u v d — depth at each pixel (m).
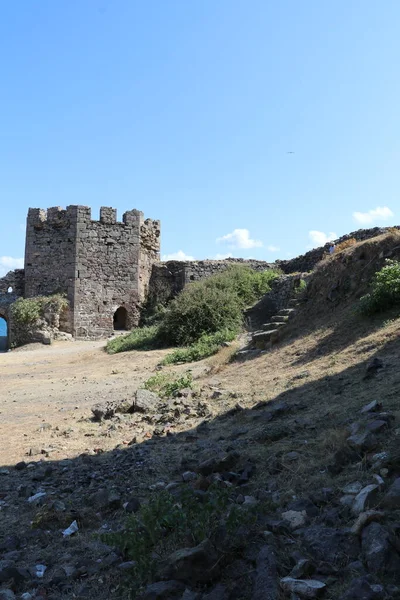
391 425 4.95
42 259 32.38
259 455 5.30
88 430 8.23
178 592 3.02
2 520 4.70
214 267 34.78
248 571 3.16
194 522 3.62
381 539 3.05
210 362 14.50
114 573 3.45
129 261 33.47
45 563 3.76
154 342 21.59
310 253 25.80
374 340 9.38
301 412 6.64
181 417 8.31
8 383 15.07
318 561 3.11
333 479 4.28
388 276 11.05
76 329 31.23
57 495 5.18
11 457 6.93
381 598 2.63
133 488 5.11
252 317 21.03
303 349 11.30
